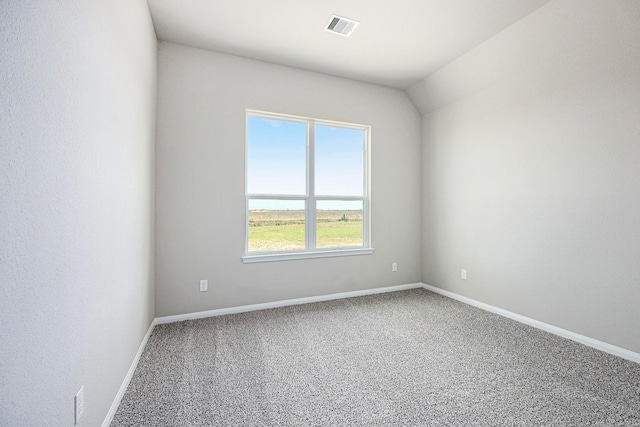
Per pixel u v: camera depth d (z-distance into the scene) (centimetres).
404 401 162
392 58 308
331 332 254
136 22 191
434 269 383
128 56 173
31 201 82
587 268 227
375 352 219
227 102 298
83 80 113
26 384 80
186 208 282
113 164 148
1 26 70
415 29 257
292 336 246
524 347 226
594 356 211
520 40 254
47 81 89
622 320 208
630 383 178
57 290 95
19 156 77
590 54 221
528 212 270
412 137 397
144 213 222
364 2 223
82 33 112
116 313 154
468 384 178
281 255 322
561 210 244
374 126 372
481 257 318
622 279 208
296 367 198
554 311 251
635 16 193
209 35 266
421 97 380
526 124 271
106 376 139
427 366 199
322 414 152
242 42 278
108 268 142
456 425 144
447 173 361
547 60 248
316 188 350
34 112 83
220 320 281
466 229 336
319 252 341
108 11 139
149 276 245
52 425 91
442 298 354
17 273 76
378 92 374
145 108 221
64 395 99
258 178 321
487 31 259
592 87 222
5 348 72
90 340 121
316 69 332
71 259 104
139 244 206
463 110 338
